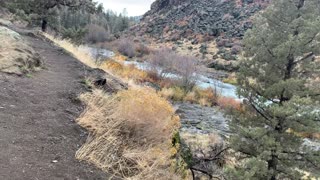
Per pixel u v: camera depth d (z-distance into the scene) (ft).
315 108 26.30
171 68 82.28
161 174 14.96
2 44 23.44
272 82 28.84
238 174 24.77
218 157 29.32
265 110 28.84
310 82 27.61
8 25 46.14
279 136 26.73
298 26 27.61
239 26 235.61
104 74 29.89
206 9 282.56
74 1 61.98
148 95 18.56
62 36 61.46
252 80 30.60
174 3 345.31
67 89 20.93
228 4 277.23
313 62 27.78
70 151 13.41
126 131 15.98
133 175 13.66
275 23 28.94
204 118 54.85
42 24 61.98
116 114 16.26
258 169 24.50
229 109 31.24
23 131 13.87
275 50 27.25
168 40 260.21
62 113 16.78
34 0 59.98
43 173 11.32
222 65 151.33
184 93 73.10
